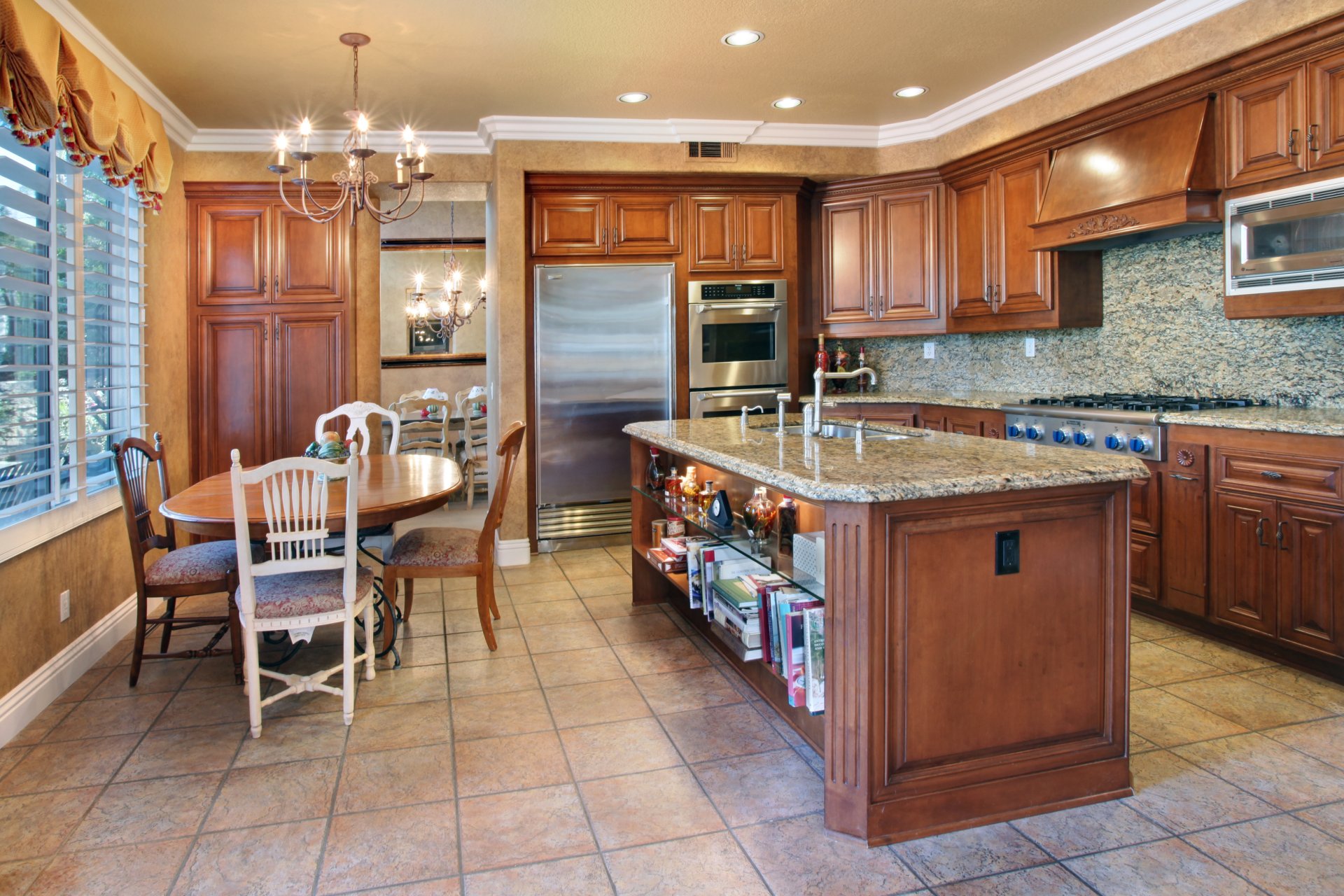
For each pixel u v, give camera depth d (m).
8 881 1.83
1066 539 2.08
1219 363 3.72
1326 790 2.15
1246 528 3.00
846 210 5.32
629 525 5.13
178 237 4.54
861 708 1.93
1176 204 3.31
